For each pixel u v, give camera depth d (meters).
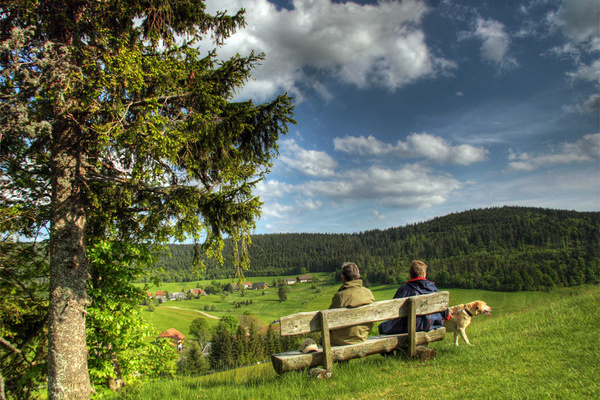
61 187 6.34
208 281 184.75
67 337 5.96
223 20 7.85
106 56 5.61
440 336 5.20
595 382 3.48
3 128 4.94
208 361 52.25
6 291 7.76
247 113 6.82
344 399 3.73
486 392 3.53
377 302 4.76
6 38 5.55
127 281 8.13
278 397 3.92
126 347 8.41
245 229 6.55
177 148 6.25
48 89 5.36
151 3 6.73
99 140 5.69
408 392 3.79
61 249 6.16
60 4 6.24
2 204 7.16
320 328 4.41
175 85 6.64
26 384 7.98
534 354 4.81
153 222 7.17
